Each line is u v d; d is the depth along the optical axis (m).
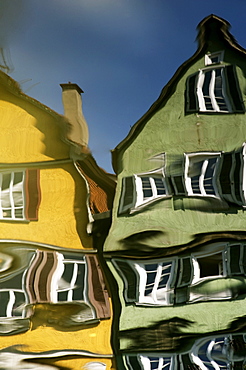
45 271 11.98
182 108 13.25
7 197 12.81
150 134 13.26
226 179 12.27
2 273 11.98
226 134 12.77
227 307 10.77
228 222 11.76
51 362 10.98
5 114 13.69
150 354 10.68
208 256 11.47
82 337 11.14
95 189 13.10
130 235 12.09
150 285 11.45
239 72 13.31
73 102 14.29
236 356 10.30
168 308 11.05
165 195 12.46
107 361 10.83
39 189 12.88
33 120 13.62
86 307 11.44
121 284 11.59
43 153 13.27
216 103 13.13
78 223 12.52
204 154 12.63
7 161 13.16
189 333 10.66
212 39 13.64
